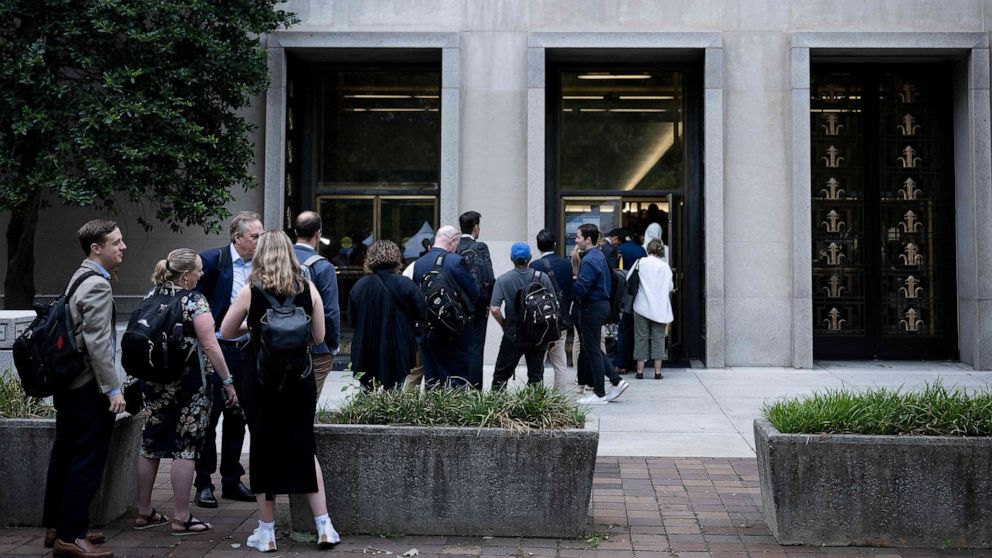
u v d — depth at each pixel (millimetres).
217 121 11250
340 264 13461
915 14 12438
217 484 6859
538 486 5457
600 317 9875
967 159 12594
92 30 9953
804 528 5312
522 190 12711
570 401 5914
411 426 5555
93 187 10039
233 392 5668
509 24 12719
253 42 11258
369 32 12625
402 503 5516
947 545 5234
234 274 6230
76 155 10117
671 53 12875
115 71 10047
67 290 5129
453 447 5492
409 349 7105
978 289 12328
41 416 5902
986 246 12297
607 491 6496
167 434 5582
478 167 12734
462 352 7891
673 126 13461
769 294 12555
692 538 5469
